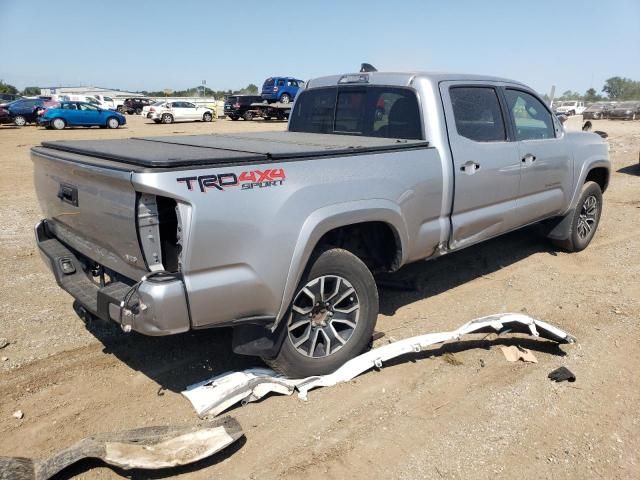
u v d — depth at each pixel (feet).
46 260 12.40
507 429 10.75
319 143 13.61
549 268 19.77
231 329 14.74
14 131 87.86
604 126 109.40
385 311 16.17
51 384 12.09
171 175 9.26
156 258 9.66
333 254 11.80
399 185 12.89
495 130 16.29
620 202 31.17
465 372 12.78
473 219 15.43
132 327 9.71
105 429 10.60
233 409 11.22
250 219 10.09
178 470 9.49
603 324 15.31
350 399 11.60
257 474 9.43
